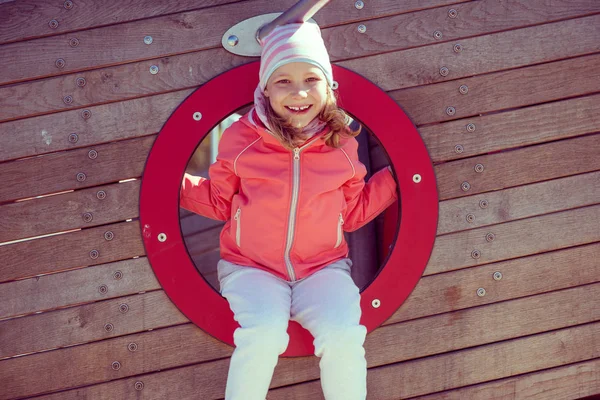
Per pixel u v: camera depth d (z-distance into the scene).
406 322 2.00
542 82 2.09
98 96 2.00
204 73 2.03
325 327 1.65
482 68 2.08
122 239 1.97
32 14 2.01
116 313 1.95
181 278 1.96
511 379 2.00
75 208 1.97
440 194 2.04
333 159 1.84
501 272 2.04
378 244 3.13
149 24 2.03
